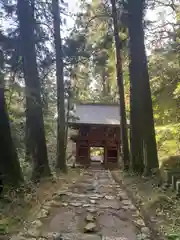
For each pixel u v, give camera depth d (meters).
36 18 10.50
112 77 18.39
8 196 5.76
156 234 4.40
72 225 5.04
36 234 4.47
